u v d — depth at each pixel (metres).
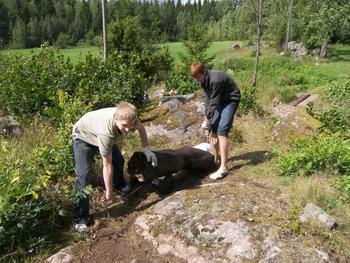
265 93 11.02
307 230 3.82
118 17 13.62
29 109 6.93
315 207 4.06
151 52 14.09
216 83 5.08
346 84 10.38
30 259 3.68
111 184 4.14
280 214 4.08
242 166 5.79
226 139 5.33
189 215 4.13
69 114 5.43
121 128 3.88
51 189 4.35
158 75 13.39
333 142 5.69
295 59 23.27
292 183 4.97
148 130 7.05
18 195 3.80
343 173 5.31
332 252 3.60
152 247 3.93
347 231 3.92
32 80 7.11
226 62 22.58
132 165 4.75
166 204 4.45
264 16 30.66
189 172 5.56
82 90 6.93
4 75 7.48
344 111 8.46
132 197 4.89
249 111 8.78
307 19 27.17
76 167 4.27
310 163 5.29
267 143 6.95
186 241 3.87
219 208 4.15
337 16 23.45
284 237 3.69
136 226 4.25
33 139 5.82
